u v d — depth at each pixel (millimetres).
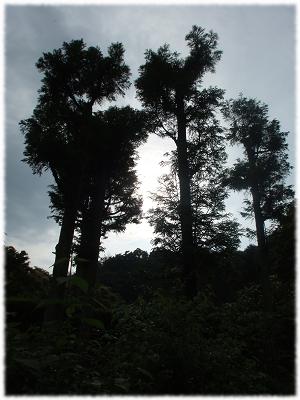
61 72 17125
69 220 15617
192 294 14836
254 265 23078
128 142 17438
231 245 16562
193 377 4180
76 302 3043
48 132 16062
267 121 22469
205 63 20312
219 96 19719
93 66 17578
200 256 15859
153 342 4430
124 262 37750
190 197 17703
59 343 3246
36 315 8719
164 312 4789
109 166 18266
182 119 19875
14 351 2680
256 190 20828
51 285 3316
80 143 16094
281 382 5391
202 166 18734
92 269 15000
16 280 3373
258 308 9422
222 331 6297
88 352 3977
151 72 19188
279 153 22062
